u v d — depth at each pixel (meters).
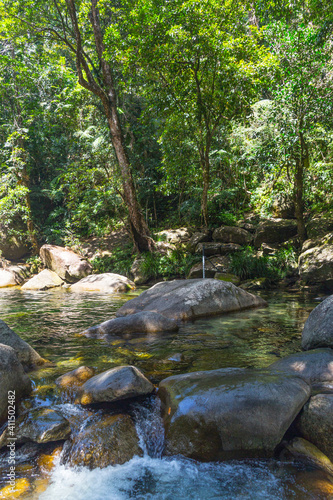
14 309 7.53
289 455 2.41
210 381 2.83
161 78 12.01
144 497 2.17
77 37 11.61
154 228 15.27
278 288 9.32
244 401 2.52
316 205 10.88
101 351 4.26
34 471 2.42
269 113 9.77
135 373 3.10
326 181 10.04
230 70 10.76
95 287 11.17
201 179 13.70
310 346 3.84
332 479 2.20
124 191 13.67
